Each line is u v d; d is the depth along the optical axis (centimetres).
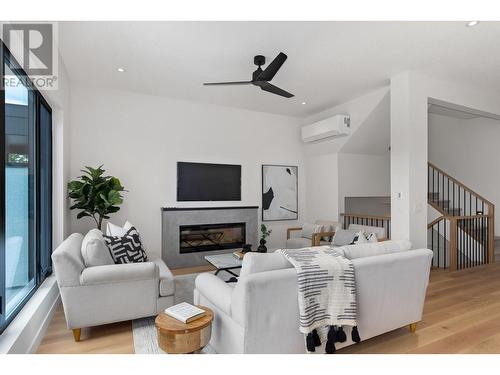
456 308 294
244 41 295
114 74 383
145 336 239
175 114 484
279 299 178
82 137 421
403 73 376
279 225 579
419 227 378
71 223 416
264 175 562
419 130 379
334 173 540
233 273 397
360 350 214
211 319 192
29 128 275
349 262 199
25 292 256
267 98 480
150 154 466
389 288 219
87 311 233
